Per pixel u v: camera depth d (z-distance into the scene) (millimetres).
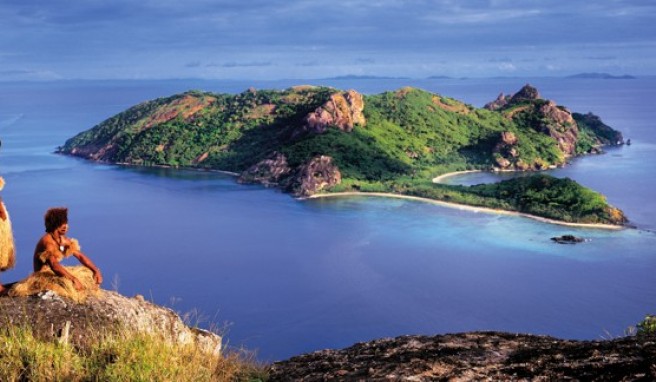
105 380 6852
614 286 170625
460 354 7812
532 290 167750
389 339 9617
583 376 6176
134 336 7586
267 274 185125
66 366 6879
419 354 8039
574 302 160250
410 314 153375
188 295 167625
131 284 176125
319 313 155000
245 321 149875
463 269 184875
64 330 7180
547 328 145125
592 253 199125
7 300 7605
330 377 7852
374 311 156125
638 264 188250
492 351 7863
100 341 7406
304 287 173375
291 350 132500
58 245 7984
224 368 8516
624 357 6605
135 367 7008
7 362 6723
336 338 140125
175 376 7250
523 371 6762
